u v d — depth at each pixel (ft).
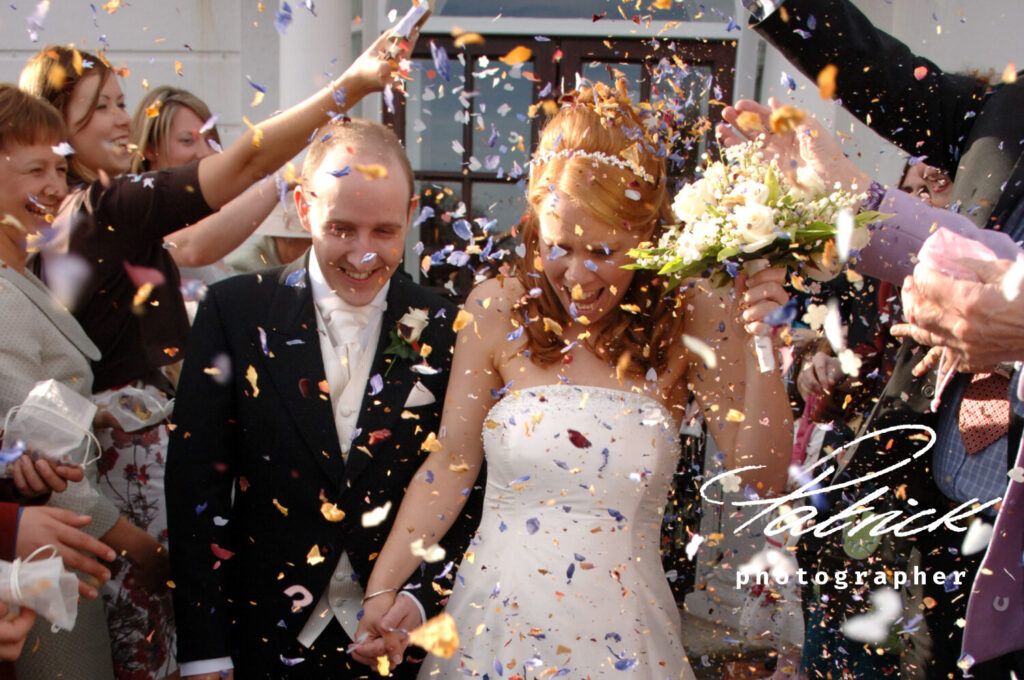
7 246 6.34
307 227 6.85
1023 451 5.08
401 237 6.42
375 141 6.37
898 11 12.88
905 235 5.73
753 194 5.53
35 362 6.17
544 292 6.48
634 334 6.34
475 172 15.99
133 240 6.82
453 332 6.93
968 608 5.37
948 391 6.15
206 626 6.24
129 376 7.41
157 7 14.84
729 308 6.33
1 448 5.86
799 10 6.43
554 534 6.12
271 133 6.47
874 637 6.93
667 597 6.39
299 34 13.35
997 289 4.80
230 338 6.59
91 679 6.39
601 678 5.84
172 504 6.40
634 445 6.15
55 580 5.17
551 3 15.69
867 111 6.69
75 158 8.18
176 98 10.21
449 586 6.72
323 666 6.41
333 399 6.59
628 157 5.89
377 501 6.51
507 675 5.98
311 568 6.40
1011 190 5.80
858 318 9.09
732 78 14.99
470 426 6.59
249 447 6.51
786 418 6.08
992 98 6.30
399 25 6.41
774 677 9.80
